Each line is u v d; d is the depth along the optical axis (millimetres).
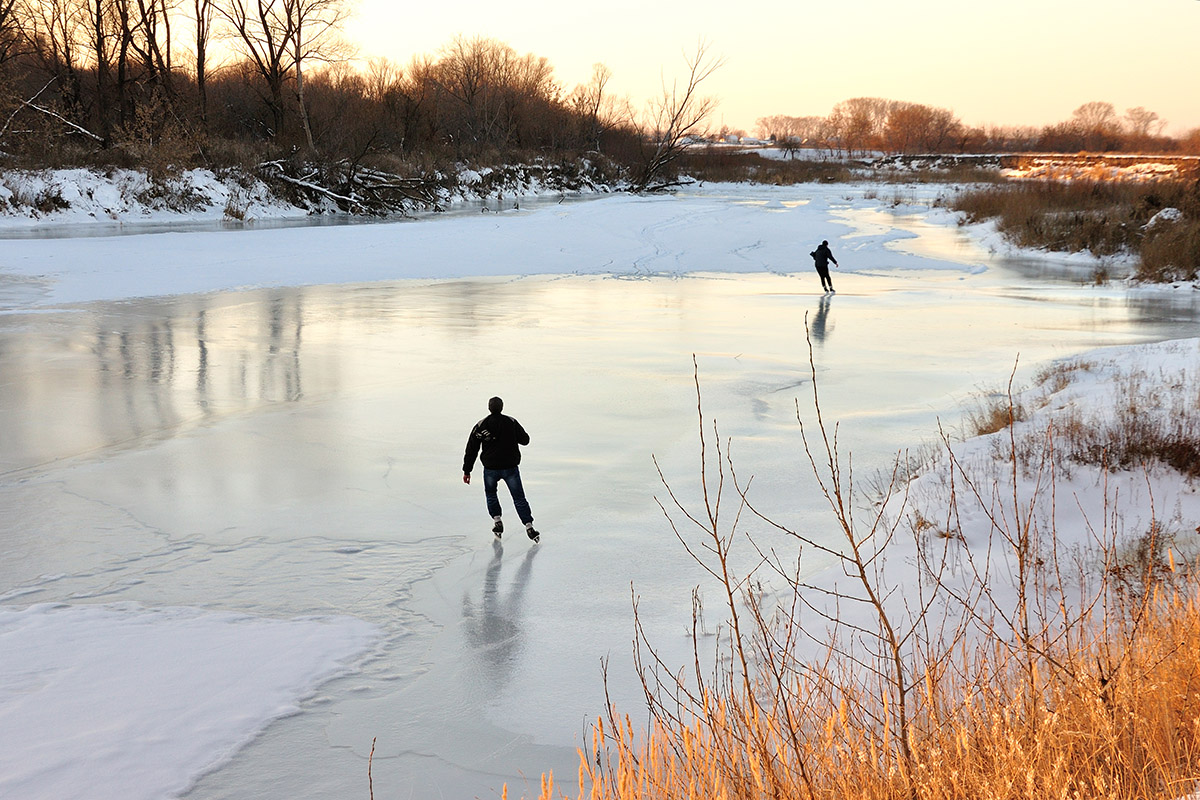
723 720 3842
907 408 14750
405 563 8664
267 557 8781
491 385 16422
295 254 38219
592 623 7387
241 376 17062
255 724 5809
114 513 9938
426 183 70062
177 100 63344
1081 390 13812
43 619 7379
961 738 3430
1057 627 5965
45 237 41844
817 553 8734
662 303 27922
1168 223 39500
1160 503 8516
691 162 121562
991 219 54500
